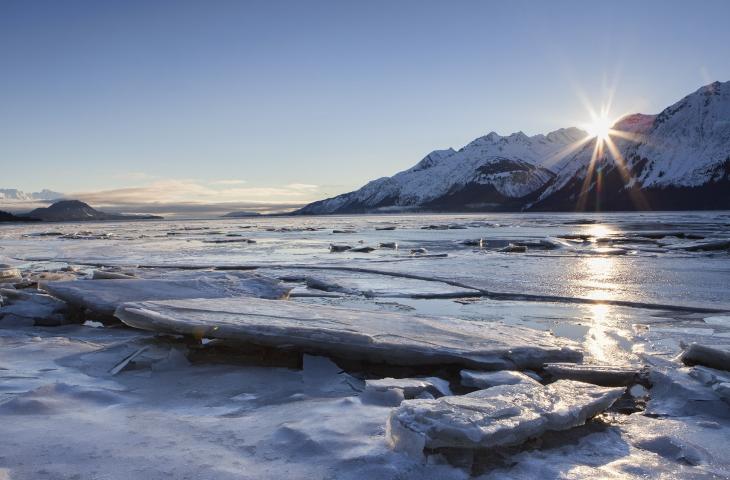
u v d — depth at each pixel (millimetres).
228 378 7438
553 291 16969
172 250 38812
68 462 4758
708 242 34750
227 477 4496
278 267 24828
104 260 30469
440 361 7879
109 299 11617
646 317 13047
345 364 8172
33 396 6289
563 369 7695
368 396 6480
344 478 4473
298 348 8383
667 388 7164
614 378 7492
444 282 19219
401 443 4875
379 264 25859
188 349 8500
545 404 5688
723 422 6199
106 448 5047
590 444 5426
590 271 22344
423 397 6539
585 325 12062
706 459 5145
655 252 31609
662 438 5480
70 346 9078
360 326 8984
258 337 8211
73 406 6250
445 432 4809
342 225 105125
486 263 26062
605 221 102812
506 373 7375
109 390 6852
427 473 4582
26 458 4812
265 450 5008
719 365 7738
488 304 14977
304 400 6539
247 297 12242
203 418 5914
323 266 24766
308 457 4848
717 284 18281
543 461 4992
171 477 4504
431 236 56500
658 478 4738
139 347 8641
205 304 10141
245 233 70875
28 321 11508
